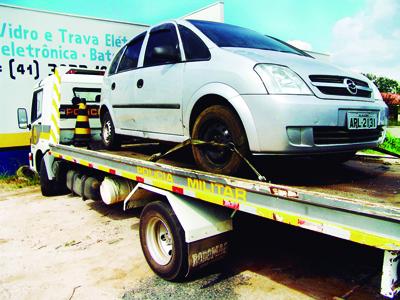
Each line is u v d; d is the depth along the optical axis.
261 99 2.72
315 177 3.14
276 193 2.22
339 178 3.07
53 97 6.36
